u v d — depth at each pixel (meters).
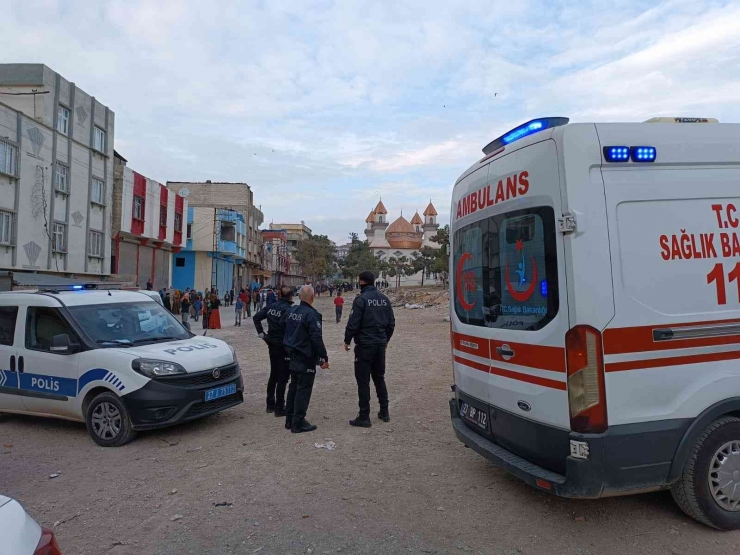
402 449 5.72
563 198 3.49
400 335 18.66
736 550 3.48
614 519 3.97
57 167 23.84
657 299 3.51
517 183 3.96
